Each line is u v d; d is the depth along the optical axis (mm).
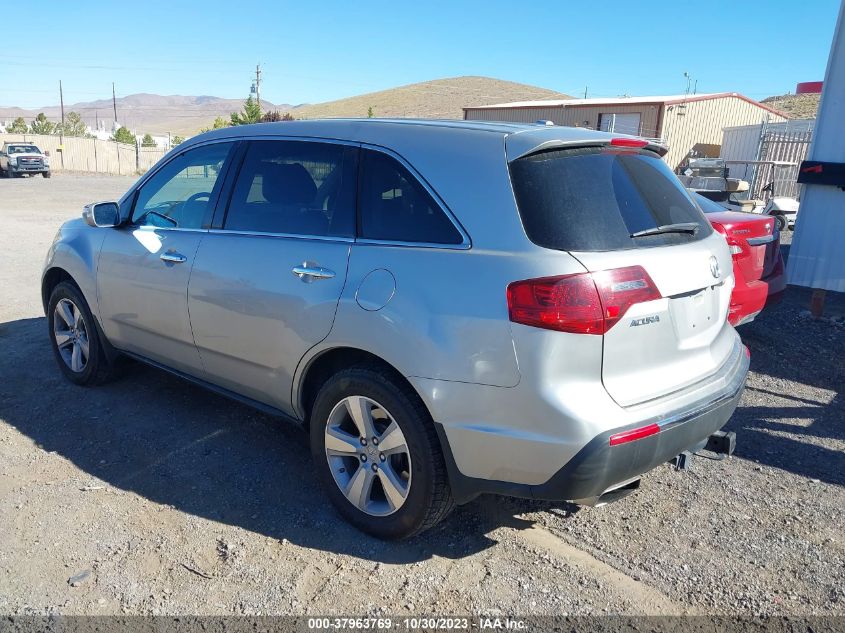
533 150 3023
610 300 2793
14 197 23375
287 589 3029
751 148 24750
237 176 4047
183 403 4980
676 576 3166
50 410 4828
